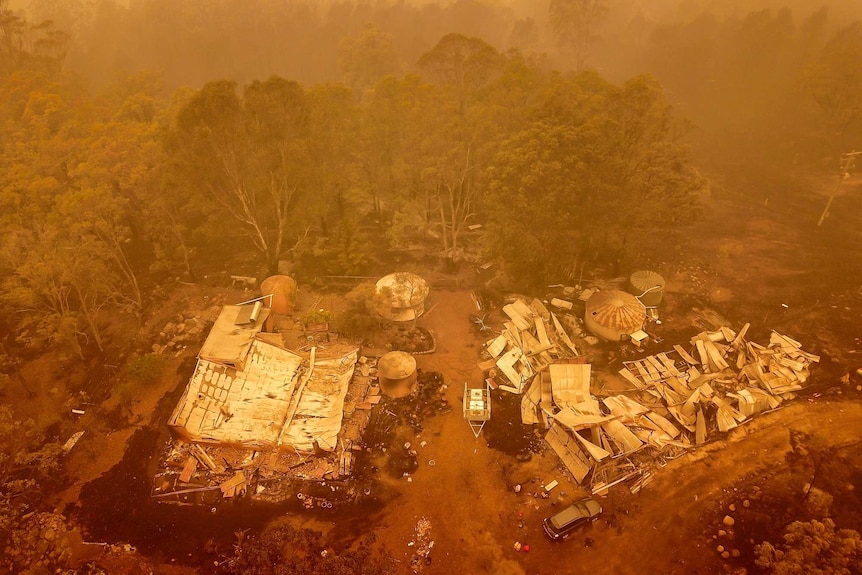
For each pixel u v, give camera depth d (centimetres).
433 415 3747
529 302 4725
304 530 3053
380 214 6041
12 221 4241
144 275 5272
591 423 3338
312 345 4297
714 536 2986
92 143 4756
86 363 4228
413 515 3141
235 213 4688
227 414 3516
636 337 4275
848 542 2697
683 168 5406
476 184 5084
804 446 3441
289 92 4128
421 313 4656
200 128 3934
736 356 4106
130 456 3506
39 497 3278
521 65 5478
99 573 2886
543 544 2983
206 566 2911
